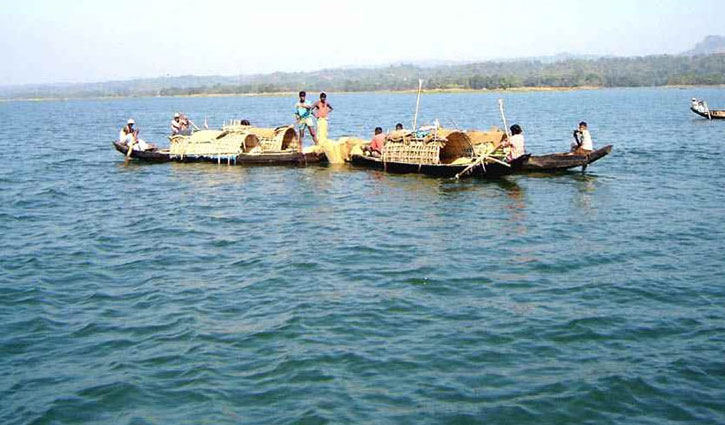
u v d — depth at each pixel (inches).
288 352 420.5
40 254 662.5
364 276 568.7
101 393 375.6
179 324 470.3
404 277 563.8
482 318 471.2
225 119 3449.8
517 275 565.0
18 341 448.8
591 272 570.6
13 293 544.7
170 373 396.8
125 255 654.5
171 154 1299.2
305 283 553.0
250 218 806.5
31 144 1952.5
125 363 411.2
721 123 2246.6
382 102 6077.8
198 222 791.1
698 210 805.2
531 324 458.9
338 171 1156.5
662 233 697.6
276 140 1246.3
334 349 423.5
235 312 490.9
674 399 359.6
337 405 357.1
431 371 393.7
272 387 377.7
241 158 1234.0
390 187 992.9
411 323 464.1
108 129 2763.3
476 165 1023.0
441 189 968.3
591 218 770.8
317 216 809.5
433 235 703.7
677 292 518.9
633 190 946.1
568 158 1080.8
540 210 817.5
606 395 364.2
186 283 560.7
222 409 356.2
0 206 917.2
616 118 2726.4
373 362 405.1
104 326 471.2
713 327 451.2
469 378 384.8
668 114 2947.8
